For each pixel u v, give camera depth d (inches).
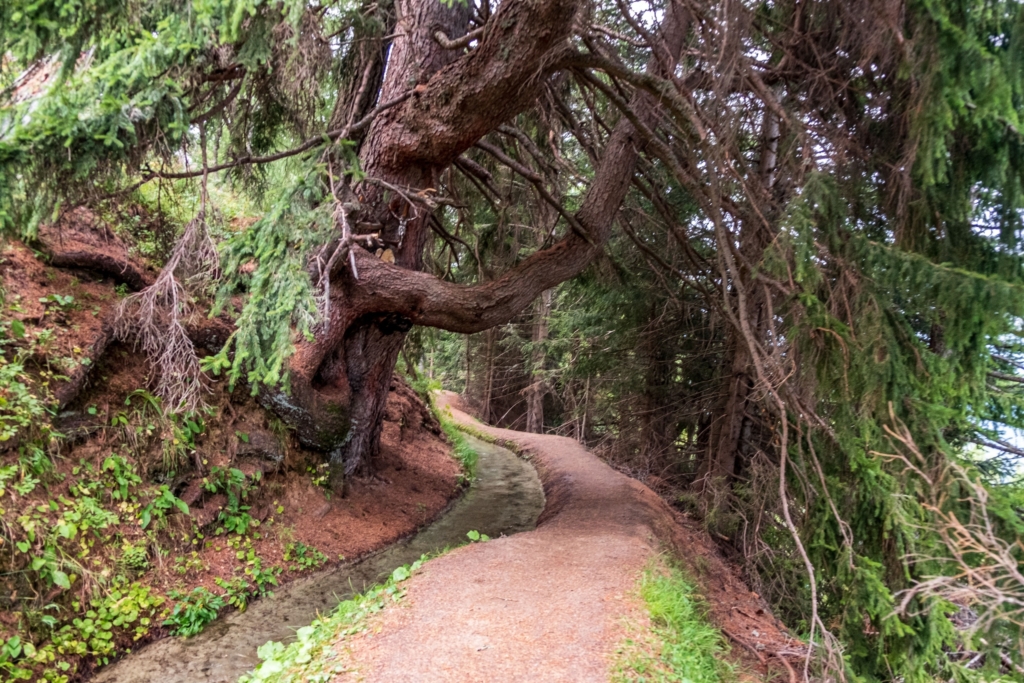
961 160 222.7
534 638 170.4
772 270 236.5
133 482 232.8
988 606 169.6
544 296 755.4
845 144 252.7
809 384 245.3
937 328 257.3
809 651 196.7
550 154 389.7
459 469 496.4
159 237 293.6
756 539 321.4
